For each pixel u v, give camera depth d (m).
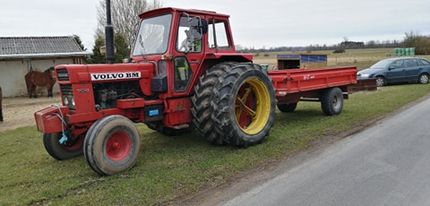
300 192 4.41
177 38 6.16
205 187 4.62
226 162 5.54
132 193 4.43
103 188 4.63
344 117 9.16
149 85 6.14
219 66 6.38
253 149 6.25
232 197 4.32
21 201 4.31
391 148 6.17
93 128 5.05
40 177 5.19
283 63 16.45
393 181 4.66
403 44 50.97
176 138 7.29
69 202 4.23
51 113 5.38
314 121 8.71
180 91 6.24
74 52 21.14
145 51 6.43
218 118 6.02
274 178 4.91
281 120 8.98
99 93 5.68
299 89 8.41
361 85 12.03
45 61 20.59
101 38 24.42
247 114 6.83
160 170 5.25
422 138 6.77
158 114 6.14
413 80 18.30
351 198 4.18
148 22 6.52
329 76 9.28
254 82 6.62
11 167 5.80
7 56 18.97
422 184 4.52
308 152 6.10
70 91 5.41
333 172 5.07
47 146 5.95
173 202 4.20
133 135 5.40
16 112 13.05
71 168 5.59
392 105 10.85
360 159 5.62
